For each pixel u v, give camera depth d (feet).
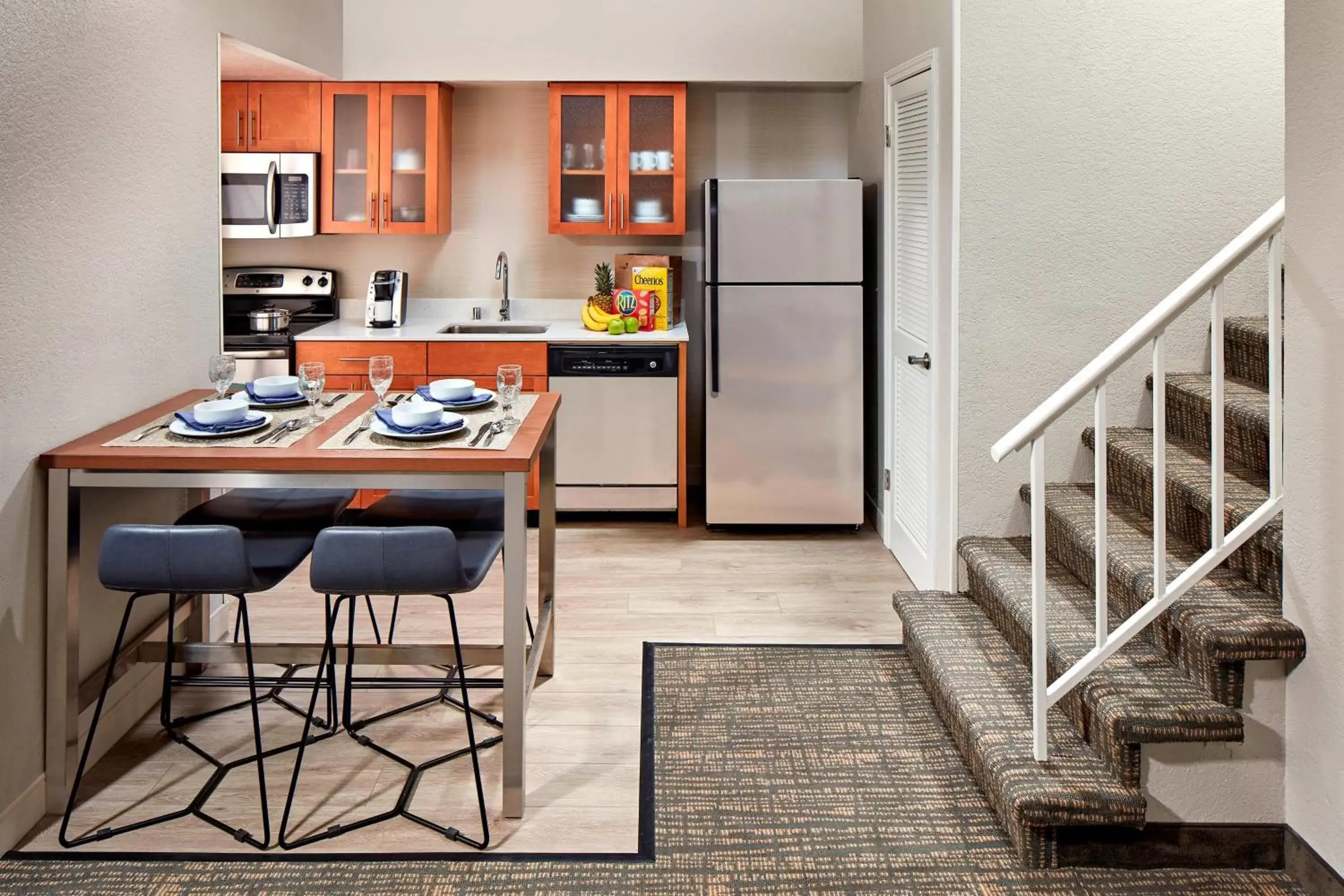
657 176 17.84
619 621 13.26
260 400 10.62
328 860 8.13
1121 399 12.29
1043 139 11.96
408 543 7.99
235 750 9.87
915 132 14.24
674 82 17.66
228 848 8.29
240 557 8.11
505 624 8.68
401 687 10.05
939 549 13.24
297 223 17.67
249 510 10.23
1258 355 11.21
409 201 17.87
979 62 11.87
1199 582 9.02
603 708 10.82
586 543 16.72
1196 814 8.13
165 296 10.78
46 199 8.54
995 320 12.21
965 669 9.98
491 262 19.22
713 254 16.60
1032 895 7.71
